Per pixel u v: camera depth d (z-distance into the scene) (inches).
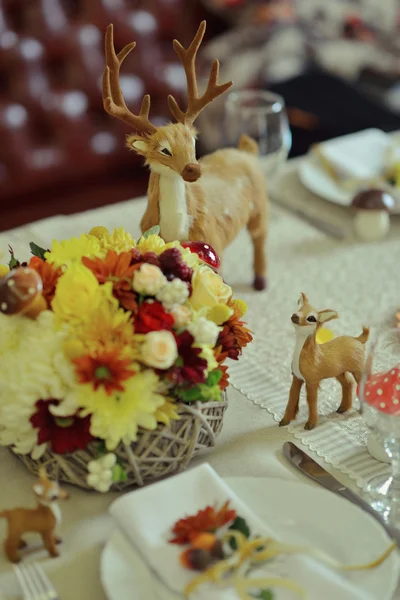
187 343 26.7
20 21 75.2
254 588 22.8
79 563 25.6
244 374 36.3
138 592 23.4
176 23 83.4
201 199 38.3
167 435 27.1
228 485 27.0
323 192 52.6
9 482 29.4
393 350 30.9
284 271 46.4
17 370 26.5
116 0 78.2
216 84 35.2
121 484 28.1
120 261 27.6
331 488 28.3
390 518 27.2
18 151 76.1
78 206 78.4
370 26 88.6
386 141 58.2
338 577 23.2
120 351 26.1
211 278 29.2
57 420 26.3
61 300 26.7
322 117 75.0
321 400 34.0
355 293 44.1
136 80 80.8
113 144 81.0
